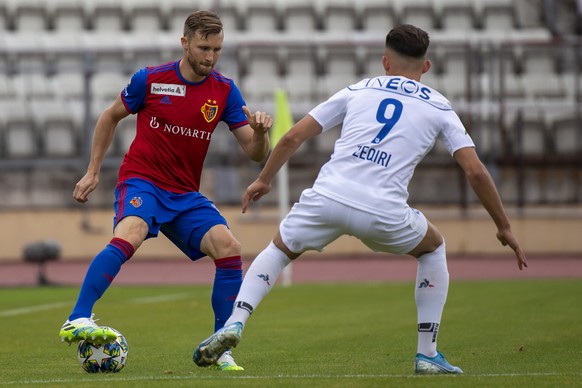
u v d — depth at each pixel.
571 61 73.44
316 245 17.83
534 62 74.19
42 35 78.62
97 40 78.19
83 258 69.62
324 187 17.56
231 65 69.00
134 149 20.36
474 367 20.17
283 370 19.78
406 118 17.75
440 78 70.88
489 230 70.00
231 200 69.44
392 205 17.41
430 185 70.44
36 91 73.31
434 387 16.38
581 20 80.31
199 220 20.14
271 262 17.92
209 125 20.41
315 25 80.31
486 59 70.00
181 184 20.39
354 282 53.50
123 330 29.55
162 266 65.50
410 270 61.53
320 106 18.27
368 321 31.84
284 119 49.12
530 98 72.75
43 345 25.78
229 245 19.98
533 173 70.31
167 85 20.16
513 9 80.81
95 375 18.98
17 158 71.50
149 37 78.69
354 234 17.67
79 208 69.75
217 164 69.25
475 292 44.00
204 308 37.53
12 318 33.91
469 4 81.25
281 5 81.06
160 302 40.50
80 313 18.61
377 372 19.23
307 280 56.75
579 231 70.19
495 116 69.31
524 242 70.12
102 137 20.59
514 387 16.44
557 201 70.38
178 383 17.03
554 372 19.02
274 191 69.69
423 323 18.50
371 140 17.62
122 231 19.44
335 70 73.69
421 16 80.38
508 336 26.88
